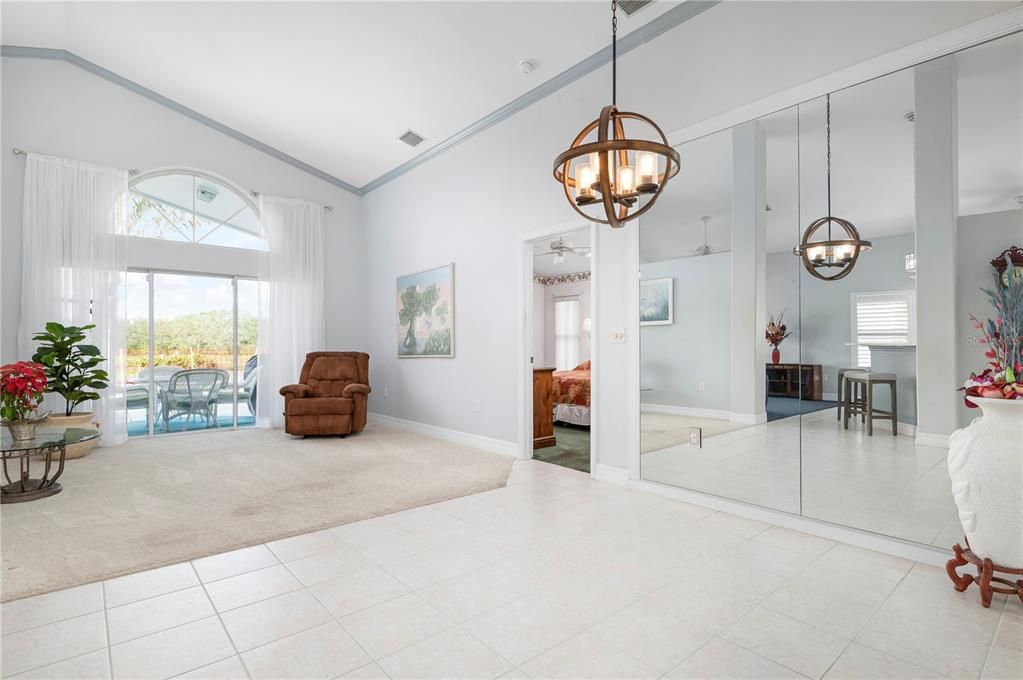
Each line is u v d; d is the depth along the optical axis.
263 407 6.25
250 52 4.57
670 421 3.45
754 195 3.03
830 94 2.71
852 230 2.65
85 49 5.00
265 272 6.29
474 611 1.93
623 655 1.65
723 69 3.14
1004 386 1.95
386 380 6.59
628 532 2.76
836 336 2.71
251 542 2.62
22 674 1.56
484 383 4.97
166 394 5.76
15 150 4.89
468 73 4.30
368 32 4.04
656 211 3.53
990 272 2.24
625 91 3.67
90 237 5.17
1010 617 1.88
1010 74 2.19
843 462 2.68
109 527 2.82
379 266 6.76
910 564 2.35
